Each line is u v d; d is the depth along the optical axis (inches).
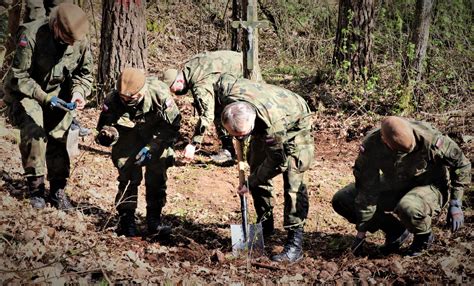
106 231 231.1
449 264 215.8
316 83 486.3
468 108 410.3
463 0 583.2
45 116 237.1
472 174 311.6
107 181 297.7
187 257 225.5
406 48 448.8
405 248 245.1
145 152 223.8
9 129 313.3
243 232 232.5
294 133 220.7
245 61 304.5
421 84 433.1
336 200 243.6
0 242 189.8
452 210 221.3
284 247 230.7
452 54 478.9
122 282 189.2
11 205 219.5
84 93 234.5
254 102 209.0
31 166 226.2
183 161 341.7
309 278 211.9
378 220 237.6
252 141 233.1
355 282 208.8
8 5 347.9
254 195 243.6
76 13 216.4
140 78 215.6
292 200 225.5
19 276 173.8
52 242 200.5
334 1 697.0
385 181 229.3
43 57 224.4
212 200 297.0
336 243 254.4
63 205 244.4
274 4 683.4
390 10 636.7
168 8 689.0
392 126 212.4
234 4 498.0
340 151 382.6
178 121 229.0
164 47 633.0
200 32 635.5
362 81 463.2
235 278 208.2
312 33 652.7
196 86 309.1
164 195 237.8
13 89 224.1
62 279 178.9
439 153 217.6
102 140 220.4
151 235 238.8
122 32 409.4
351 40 470.0
